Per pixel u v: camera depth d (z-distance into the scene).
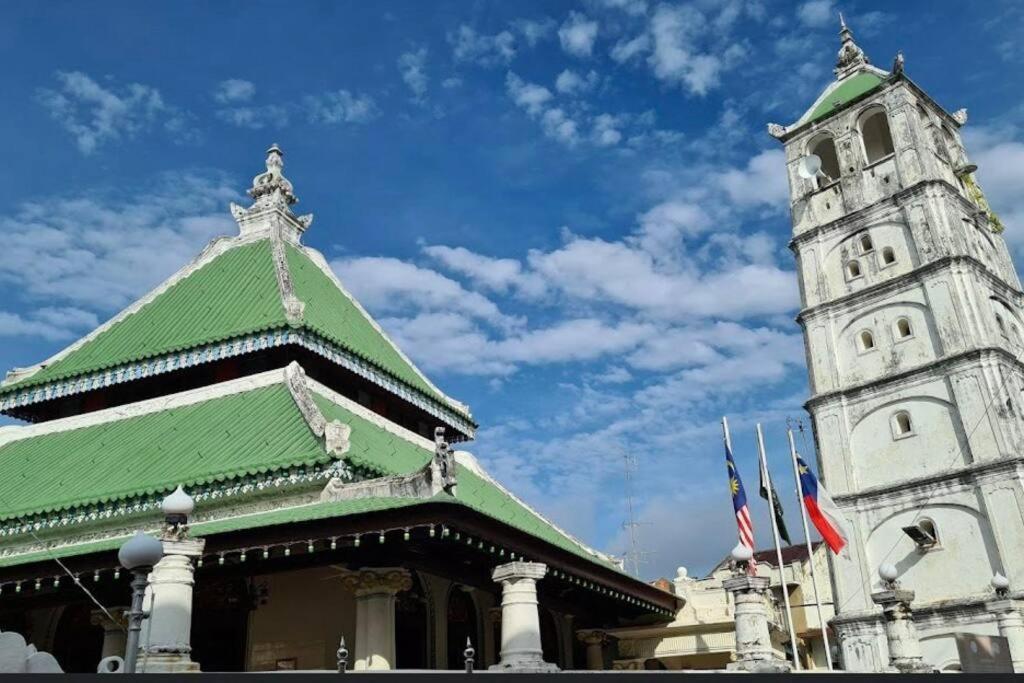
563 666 31.17
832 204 52.19
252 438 24.03
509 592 19.64
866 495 44.50
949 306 44.56
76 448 27.33
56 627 25.39
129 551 12.82
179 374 29.42
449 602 25.69
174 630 16.28
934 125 53.06
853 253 50.00
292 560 21.31
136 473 24.19
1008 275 51.28
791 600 54.88
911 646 29.27
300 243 37.53
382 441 27.09
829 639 53.97
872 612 42.31
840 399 47.12
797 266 52.62
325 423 23.00
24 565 19.92
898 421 45.00
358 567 21.05
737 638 22.30
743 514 28.73
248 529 18.78
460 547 21.03
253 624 23.91
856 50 56.94
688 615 33.47
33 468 26.83
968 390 42.47
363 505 19.28
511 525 20.02
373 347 33.28
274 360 28.48
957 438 42.56
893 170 50.19
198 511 22.33
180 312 32.09
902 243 48.12
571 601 29.70
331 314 32.94
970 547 40.56
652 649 33.81
